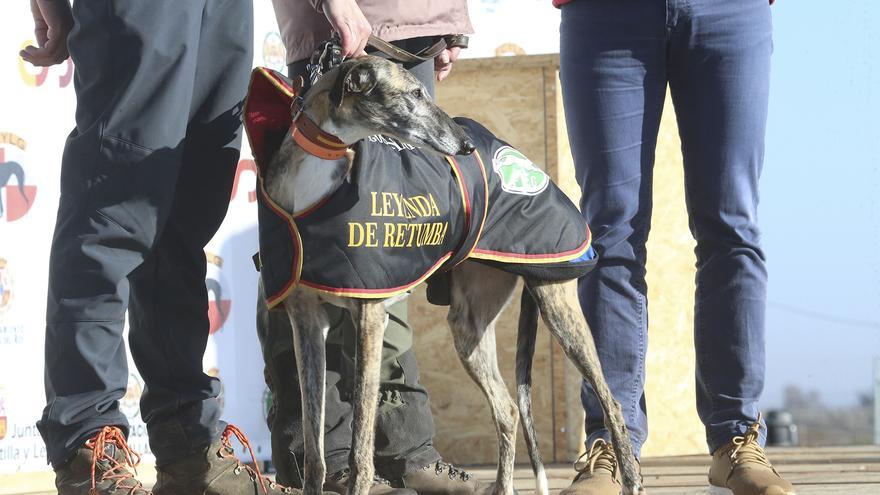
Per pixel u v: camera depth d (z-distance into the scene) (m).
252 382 5.80
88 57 3.19
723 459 3.95
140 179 3.18
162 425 3.46
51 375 3.20
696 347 4.10
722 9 3.88
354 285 3.11
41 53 3.54
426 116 3.31
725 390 3.99
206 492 3.47
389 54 3.69
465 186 3.38
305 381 3.26
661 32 3.93
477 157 3.50
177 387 3.48
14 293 4.77
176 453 3.46
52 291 3.19
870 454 6.75
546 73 6.07
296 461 3.85
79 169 3.17
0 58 4.72
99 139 3.15
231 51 3.51
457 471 4.06
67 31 3.51
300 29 3.86
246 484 3.53
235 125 3.54
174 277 3.48
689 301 6.63
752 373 3.97
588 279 3.98
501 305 4.03
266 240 3.17
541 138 6.07
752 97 3.93
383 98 3.23
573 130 4.06
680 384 6.60
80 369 3.16
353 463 3.20
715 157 3.94
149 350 3.47
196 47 3.30
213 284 5.54
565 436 6.08
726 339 3.97
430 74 3.98
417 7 3.88
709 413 4.05
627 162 3.96
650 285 6.53
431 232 3.26
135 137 3.17
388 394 3.97
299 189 3.09
